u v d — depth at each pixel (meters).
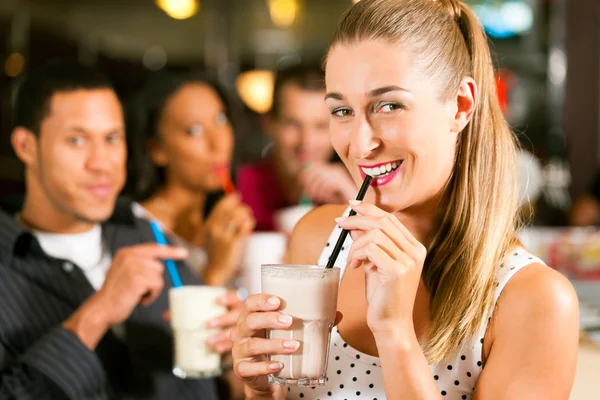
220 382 2.43
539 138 5.89
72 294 2.04
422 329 1.40
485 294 1.30
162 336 2.23
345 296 1.49
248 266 2.50
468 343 1.31
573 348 1.22
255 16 7.40
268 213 3.47
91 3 6.90
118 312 1.88
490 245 1.33
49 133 2.01
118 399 2.05
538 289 1.24
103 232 2.28
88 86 2.04
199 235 2.86
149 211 2.84
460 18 1.36
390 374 1.16
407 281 1.15
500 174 1.36
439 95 1.25
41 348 1.83
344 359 1.43
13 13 6.78
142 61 7.67
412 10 1.25
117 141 2.10
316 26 7.45
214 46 7.56
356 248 1.17
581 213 4.54
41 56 6.97
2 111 5.33
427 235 1.42
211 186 2.85
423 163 1.25
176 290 2.07
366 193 1.29
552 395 1.18
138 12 7.13
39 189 2.08
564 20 6.00
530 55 6.06
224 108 2.88
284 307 1.28
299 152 3.29
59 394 1.85
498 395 1.21
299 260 1.65
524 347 1.22
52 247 2.12
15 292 1.97
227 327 2.08
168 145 2.81
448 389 1.32
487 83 1.36
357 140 1.23
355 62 1.23
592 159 5.95
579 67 5.98
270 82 6.75
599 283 2.92
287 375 1.29
